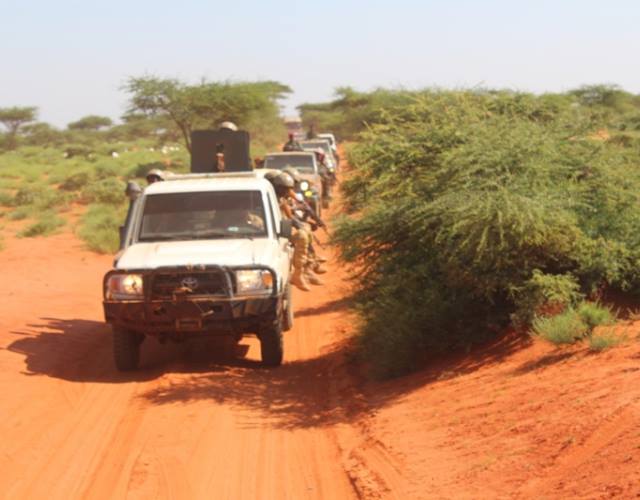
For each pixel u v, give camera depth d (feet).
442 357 52.19
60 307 84.28
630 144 59.31
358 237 57.41
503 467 32.24
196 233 62.69
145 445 41.83
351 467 36.65
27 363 60.13
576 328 44.47
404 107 59.62
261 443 41.65
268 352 59.06
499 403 39.63
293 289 91.45
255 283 56.65
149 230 63.05
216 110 276.21
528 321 48.60
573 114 56.65
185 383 54.13
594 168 53.01
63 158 363.97
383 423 42.34
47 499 35.06
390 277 54.95
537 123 56.18
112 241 127.34
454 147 54.85
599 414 33.65
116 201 188.75
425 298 53.26
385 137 57.82
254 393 51.80
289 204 80.79
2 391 52.34
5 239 139.13
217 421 45.50
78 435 43.78
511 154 51.70
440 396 44.06
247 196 64.39
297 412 47.26
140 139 517.96
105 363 61.77
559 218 47.91
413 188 55.72
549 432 33.96
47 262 115.85
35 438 43.24
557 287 47.32
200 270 55.77
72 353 64.49
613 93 373.20
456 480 32.42
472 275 49.62
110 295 56.70
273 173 75.31
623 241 50.70
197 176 70.33
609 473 28.43
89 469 38.60
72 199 193.36
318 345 67.00
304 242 78.13
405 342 52.21
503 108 59.16
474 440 36.19
